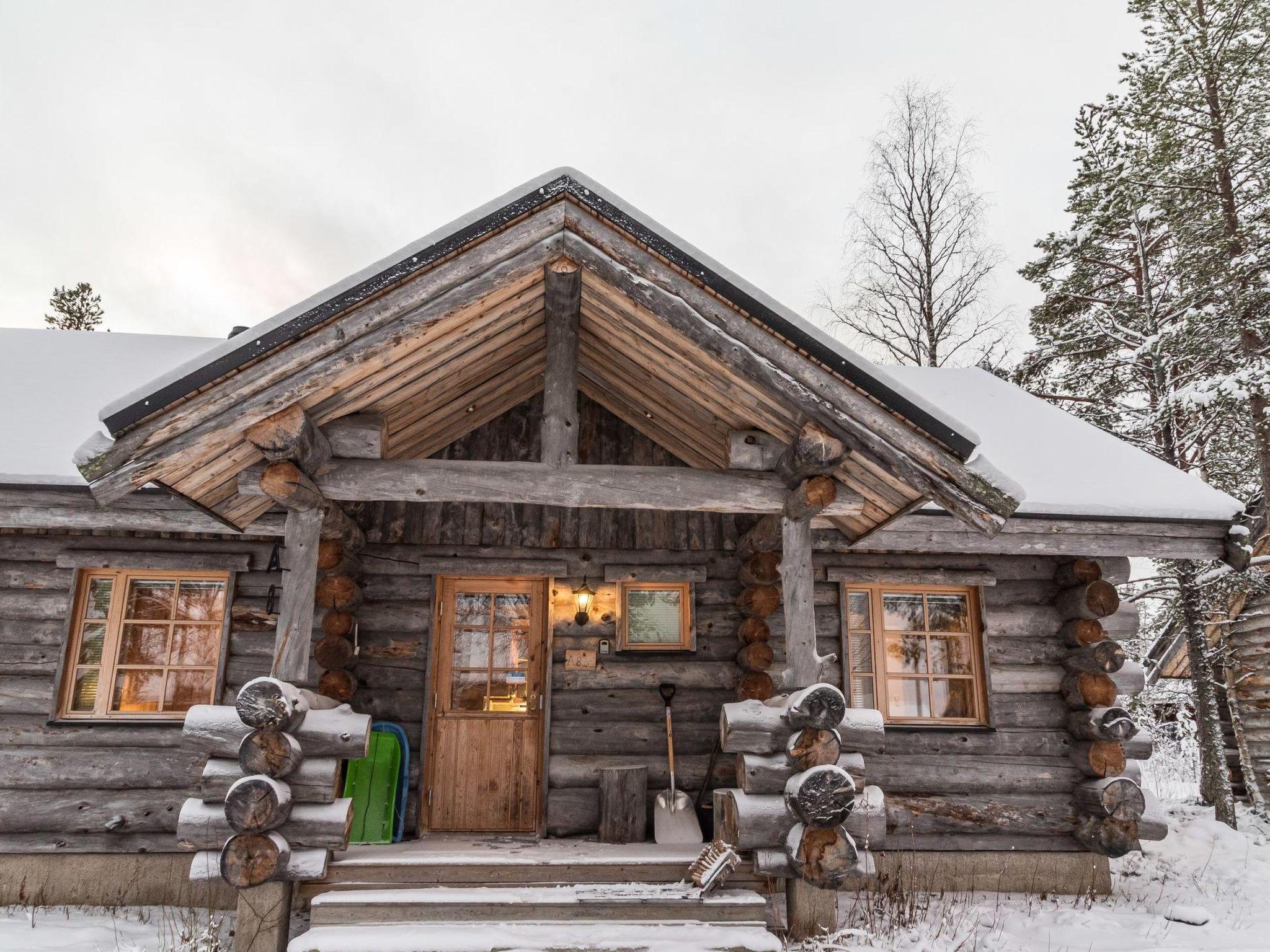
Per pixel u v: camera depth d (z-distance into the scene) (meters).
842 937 4.86
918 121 17.23
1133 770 6.55
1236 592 9.82
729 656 7.00
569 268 4.63
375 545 6.91
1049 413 8.70
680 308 4.49
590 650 6.90
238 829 4.06
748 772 4.44
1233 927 5.54
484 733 6.86
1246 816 9.67
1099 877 6.50
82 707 6.28
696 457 6.94
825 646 6.91
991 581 7.03
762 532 6.13
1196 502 6.42
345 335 4.29
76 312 23.17
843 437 4.56
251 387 4.21
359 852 5.28
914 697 6.97
